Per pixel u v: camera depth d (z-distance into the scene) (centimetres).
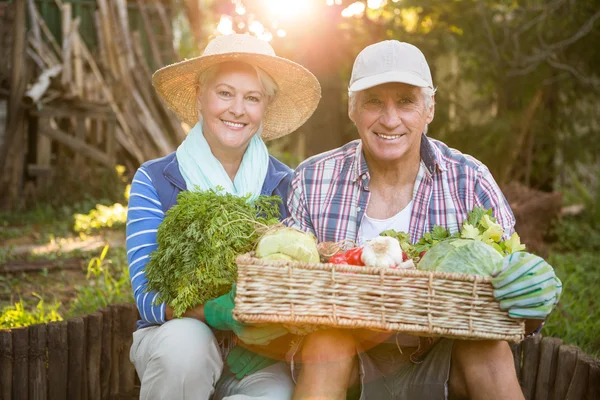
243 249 285
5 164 1059
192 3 1253
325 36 838
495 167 1152
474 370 268
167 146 1177
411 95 312
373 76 308
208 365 282
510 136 1126
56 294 607
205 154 330
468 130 1132
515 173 1192
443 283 247
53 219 988
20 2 1065
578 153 1195
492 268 256
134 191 322
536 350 357
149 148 1171
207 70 329
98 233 893
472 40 1057
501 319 251
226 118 325
